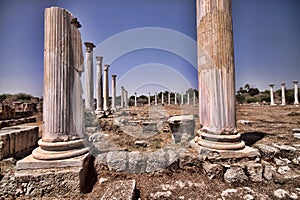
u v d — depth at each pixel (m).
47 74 4.16
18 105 17.41
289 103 32.38
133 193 3.14
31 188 3.50
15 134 5.57
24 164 3.65
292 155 4.73
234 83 4.55
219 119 4.38
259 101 39.12
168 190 3.55
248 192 3.43
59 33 4.22
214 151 4.14
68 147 4.05
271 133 7.21
